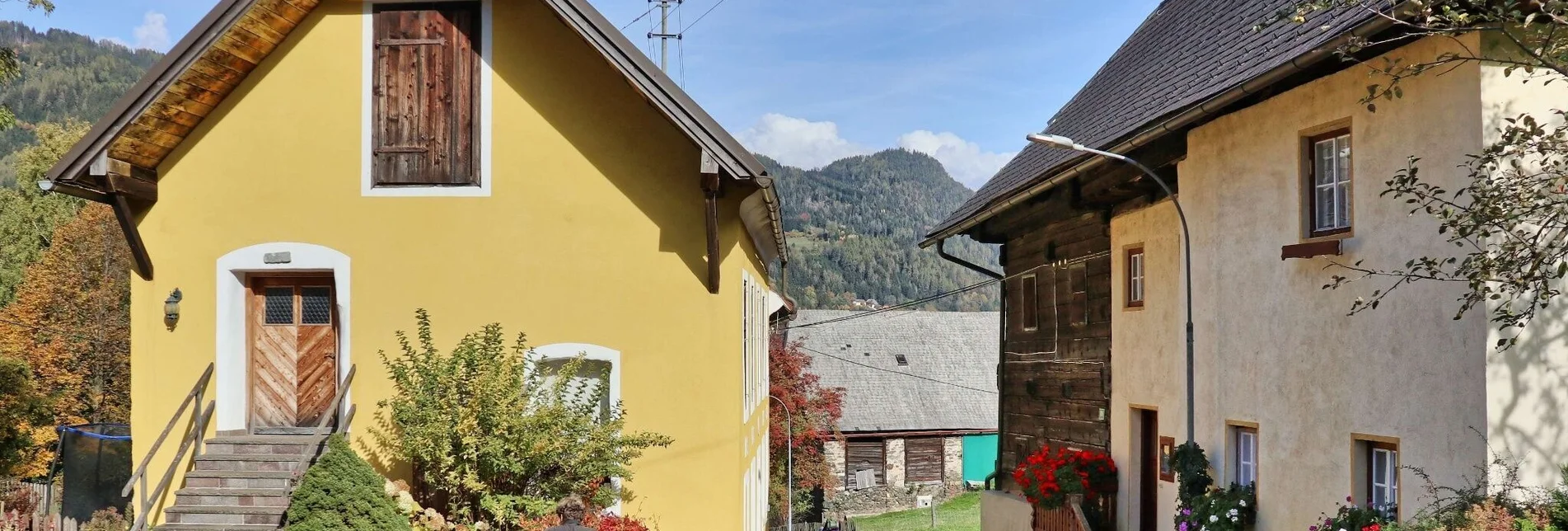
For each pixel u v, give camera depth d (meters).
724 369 13.81
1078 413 18.00
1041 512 17.59
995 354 47.12
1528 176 8.59
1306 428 11.52
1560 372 9.63
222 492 13.19
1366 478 10.85
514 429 12.91
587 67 14.08
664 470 13.77
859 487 41.22
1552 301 9.66
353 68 14.22
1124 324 16.19
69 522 18.75
